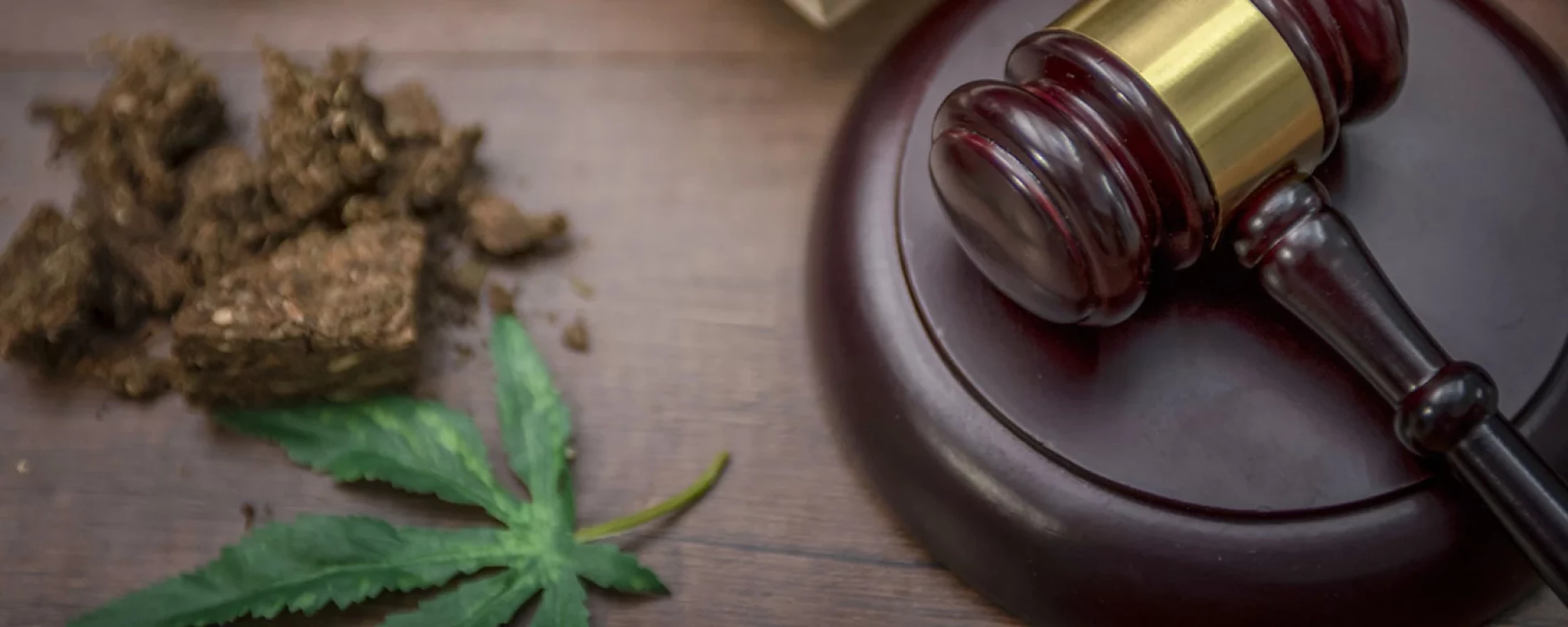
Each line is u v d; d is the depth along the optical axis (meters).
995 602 0.28
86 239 0.31
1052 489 0.26
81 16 0.35
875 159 0.29
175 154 0.33
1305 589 0.25
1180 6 0.24
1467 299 0.26
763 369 0.31
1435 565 0.25
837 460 0.30
